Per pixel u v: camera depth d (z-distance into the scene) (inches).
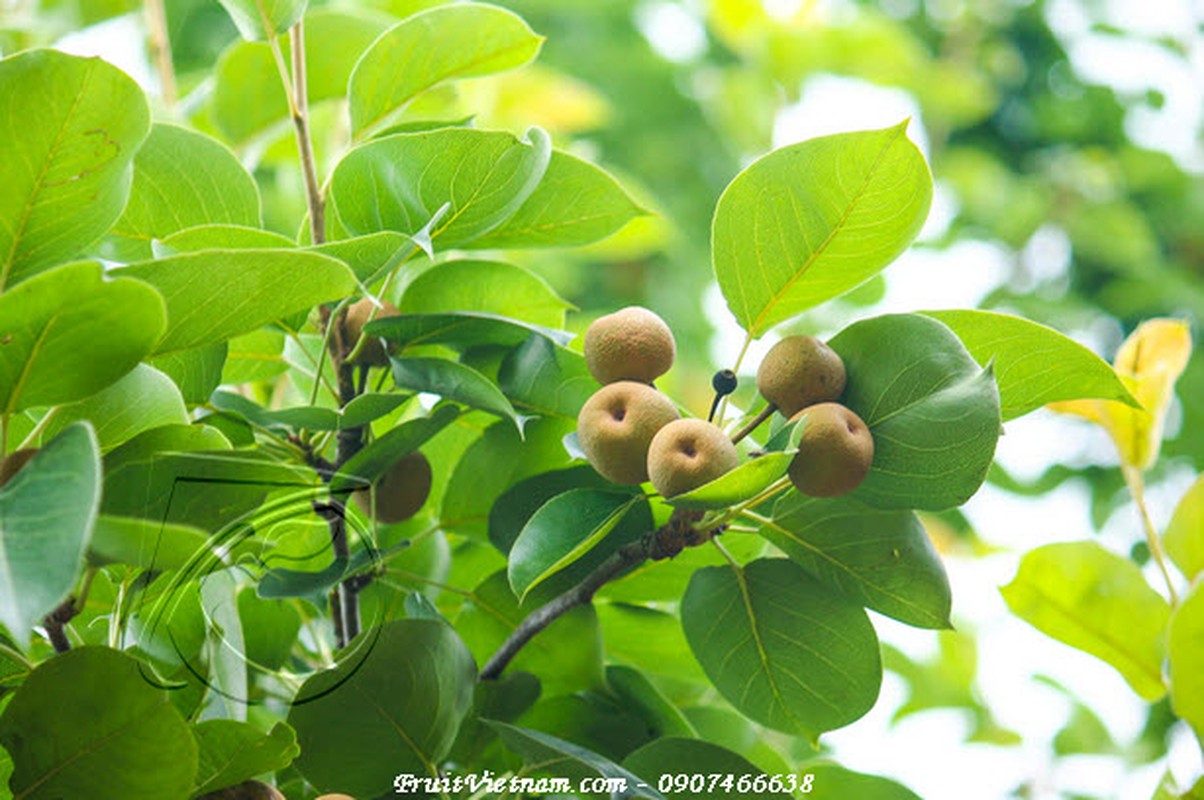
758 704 47.5
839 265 45.8
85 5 66.4
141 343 42.2
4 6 66.0
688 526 45.4
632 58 125.5
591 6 127.8
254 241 45.7
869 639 46.9
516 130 91.2
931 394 44.7
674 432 44.0
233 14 48.5
